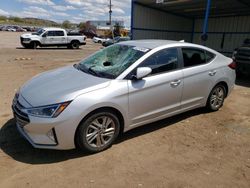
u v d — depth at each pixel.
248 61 8.40
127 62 3.93
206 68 4.82
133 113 3.82
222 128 4.61
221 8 17.00
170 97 4.25
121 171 3.20
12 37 37.94
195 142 4.04
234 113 5.42
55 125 3.16
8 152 3.55
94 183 2.95
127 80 3.70
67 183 2.93
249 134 4.40
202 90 4.84
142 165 3.35
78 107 3.23
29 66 11.48
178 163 3.43
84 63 4.48
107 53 4.47
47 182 2.94
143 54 3.98
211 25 21.08
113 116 3.61
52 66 11.78
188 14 20.36
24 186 2.86
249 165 3.44
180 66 4.40
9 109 5.20
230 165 3.43
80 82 3.60
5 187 2.83
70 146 3.34
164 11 19.23
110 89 3.50
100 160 3.43
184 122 4.81
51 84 3.66
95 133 3.51
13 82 7.85
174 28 20.73
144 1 16.45
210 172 3.25
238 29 19.19
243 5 15.70
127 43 4.61
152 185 2.95
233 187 2.98
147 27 18.47
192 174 3.20
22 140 3.89
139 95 3.79
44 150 3.62
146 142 3.97
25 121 3.24
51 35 23.16
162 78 4.06
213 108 5.33
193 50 4.70
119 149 3.73
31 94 3.49
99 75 3.82
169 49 4.30
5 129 4.25
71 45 24.73
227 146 3.95
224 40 20.31
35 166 3.24
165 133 4.32
